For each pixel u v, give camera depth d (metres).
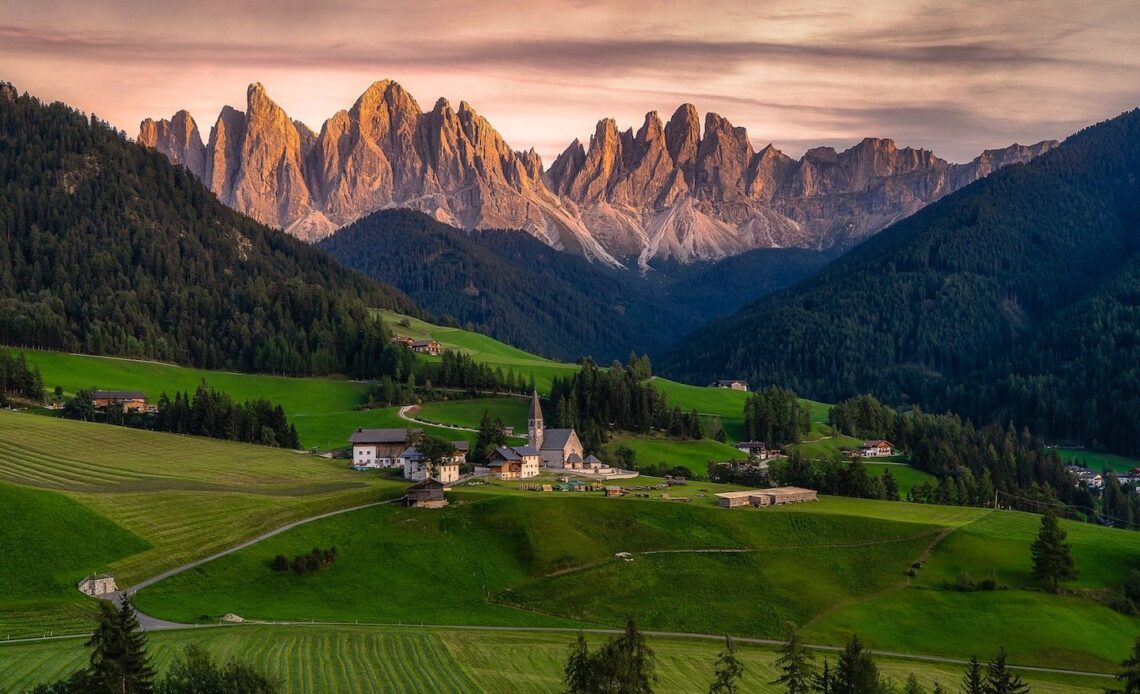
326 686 128.25
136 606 157.00
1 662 125.00
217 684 113.19
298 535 196.88
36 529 172.50
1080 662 177.88
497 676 137.88
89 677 111.00
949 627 187.50
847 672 134.38
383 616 170.88
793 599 193.62
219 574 175.88
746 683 148.50
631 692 125.31
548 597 187.62
